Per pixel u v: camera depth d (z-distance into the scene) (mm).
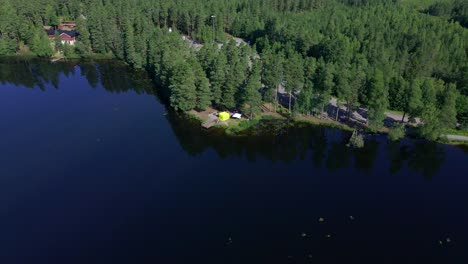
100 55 190125
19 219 82062
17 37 197125
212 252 73438
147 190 91125
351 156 106438
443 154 105500
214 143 112250
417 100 112250
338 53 150750
